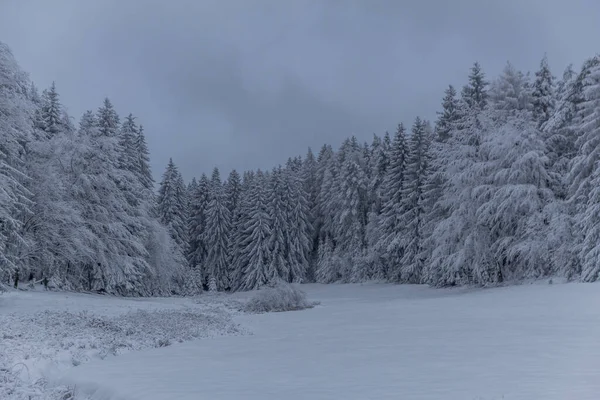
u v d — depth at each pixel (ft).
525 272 104.06
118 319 61.98
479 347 34.32
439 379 24.40
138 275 128.16
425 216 138.62
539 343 34.53
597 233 82.48
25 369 33.63
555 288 77.82
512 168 103.14
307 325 61.21
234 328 59.88
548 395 19.63
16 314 58.95
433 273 128.47
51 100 131.03
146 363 36.35
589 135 90.89
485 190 106.32
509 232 108.17
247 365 33.27
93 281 117.50
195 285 181.27
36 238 98.78
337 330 53.16
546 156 102.27
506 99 118.52
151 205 142.72
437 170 133.08
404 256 152.15
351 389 23.39
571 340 35.29
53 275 103.30
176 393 24.66
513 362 27.91
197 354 40.32
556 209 95.81
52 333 46.21
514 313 56.29
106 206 116.57
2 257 72.33
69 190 108.99
